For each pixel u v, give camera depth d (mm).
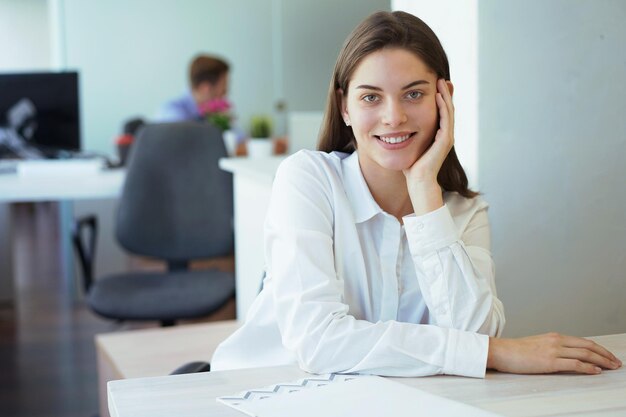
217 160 3559
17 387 3707
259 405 1153
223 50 7285
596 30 1927
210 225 3555
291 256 1445
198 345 2672
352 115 1455
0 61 9648
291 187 1513
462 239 1562
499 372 1313
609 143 1961
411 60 1403
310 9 7117
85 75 7070
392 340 1313
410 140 1440
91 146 7109
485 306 1431
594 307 1996
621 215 1987
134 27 7125
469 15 1889
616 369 1316
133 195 3531
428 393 1198
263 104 7379
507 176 1926
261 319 1607
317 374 1333
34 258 6875
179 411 1143
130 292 3279
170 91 7223
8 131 4418
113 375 2523
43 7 9672
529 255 1952
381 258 1529
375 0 6672
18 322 4844
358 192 1527
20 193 3902
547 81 1919
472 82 1896
